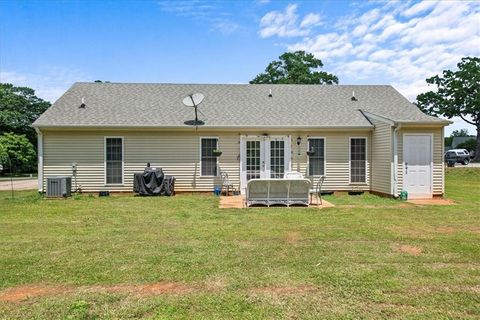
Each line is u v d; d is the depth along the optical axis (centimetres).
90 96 1520
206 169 1399
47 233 688
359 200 1199
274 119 1428
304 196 1061
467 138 6034
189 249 564
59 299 368
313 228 732
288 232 694
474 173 2438
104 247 579
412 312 336
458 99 4484
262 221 813
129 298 370
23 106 4141
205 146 1398
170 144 1384
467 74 4397
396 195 1223
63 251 555
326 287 400
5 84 4131
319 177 1417
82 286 407
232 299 366
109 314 333
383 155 1307
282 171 1412
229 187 1388
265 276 436
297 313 333
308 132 1413
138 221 816
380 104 1592
